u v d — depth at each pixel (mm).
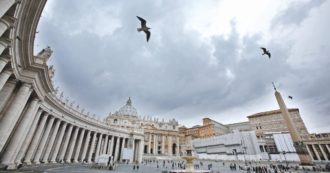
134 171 35812
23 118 24422
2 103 19375
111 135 67688
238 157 76000
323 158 64062
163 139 116875
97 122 60938
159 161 81125
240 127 130250
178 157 93875
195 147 102688
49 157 42750
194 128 129500
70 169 30625
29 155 30391
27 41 17812
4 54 15352
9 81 20219
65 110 42312
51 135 38500
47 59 25219
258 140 80125
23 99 21234
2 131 19016
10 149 22250
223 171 39812
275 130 88312
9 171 18672
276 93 43281
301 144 37812
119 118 111375
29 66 21922
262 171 36469
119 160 68625
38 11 15320
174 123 133375
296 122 83688
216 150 88312
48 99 33125
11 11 12523
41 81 25016
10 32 13594
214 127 116438
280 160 64125
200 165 60719
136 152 76125
